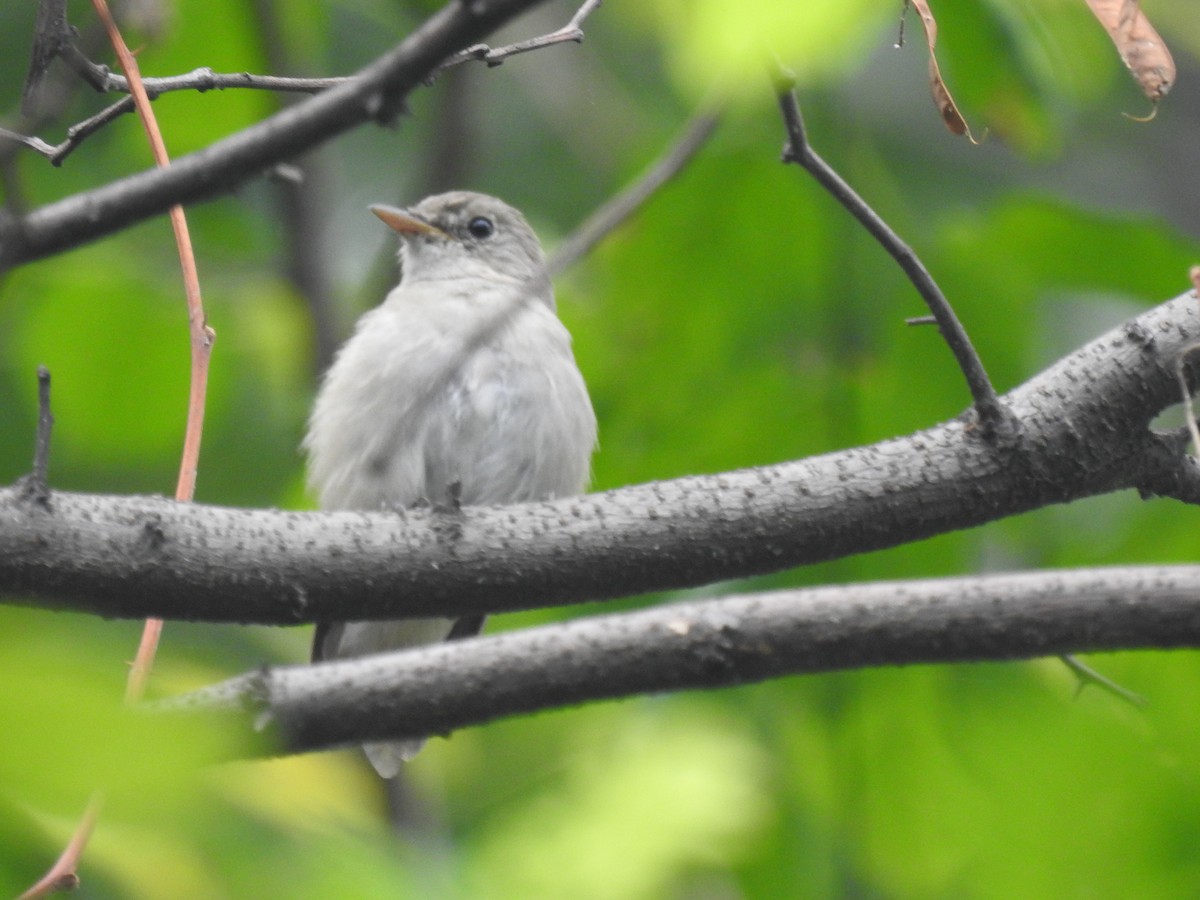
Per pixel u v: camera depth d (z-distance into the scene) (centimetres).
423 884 761
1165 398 630
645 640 590
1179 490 647
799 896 921
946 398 965
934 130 1122
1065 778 738
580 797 993
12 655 302
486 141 1432
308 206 1196
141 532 576
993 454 626
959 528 636
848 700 856
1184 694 769
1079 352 644
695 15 504
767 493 625
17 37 1184
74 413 1122
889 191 977
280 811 847
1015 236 955
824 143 977
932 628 582
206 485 1246
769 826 940
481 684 589
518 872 944
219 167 458
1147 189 1380
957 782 806
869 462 630
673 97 1297
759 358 984
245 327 1186
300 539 600
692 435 988
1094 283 960
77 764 303
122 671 325
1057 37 837
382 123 450
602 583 623
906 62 1128
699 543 621
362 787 1055
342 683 587
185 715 347
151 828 330
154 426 1141
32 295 1098
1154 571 582
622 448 992
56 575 566
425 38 436
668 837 959
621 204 662
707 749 1000
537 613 1030
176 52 1062
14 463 1262
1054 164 1276
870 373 972
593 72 1370
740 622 590
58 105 535
